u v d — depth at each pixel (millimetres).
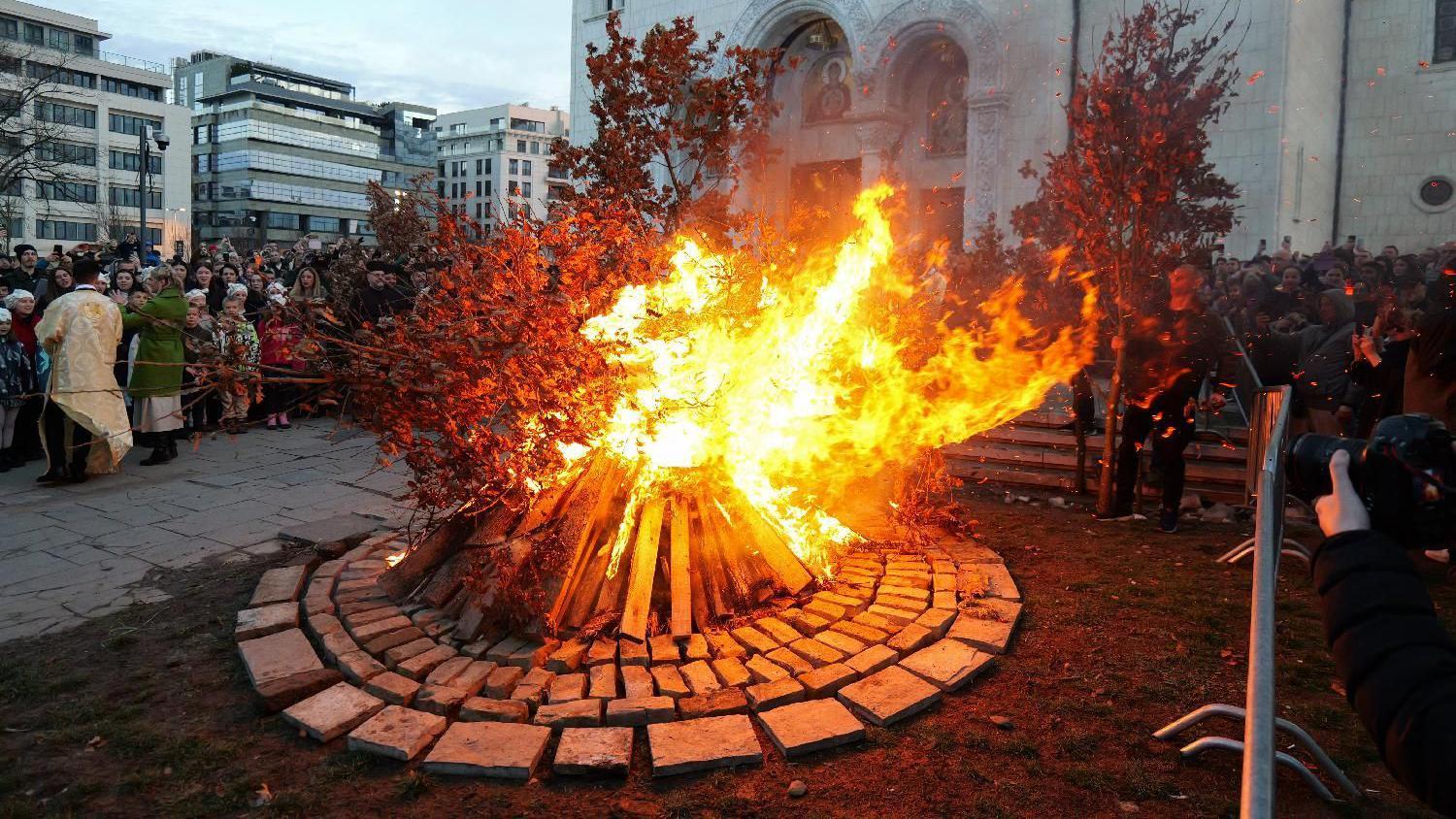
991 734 3588
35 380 8758
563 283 4734
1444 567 5695
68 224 71875
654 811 3078
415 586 4867
